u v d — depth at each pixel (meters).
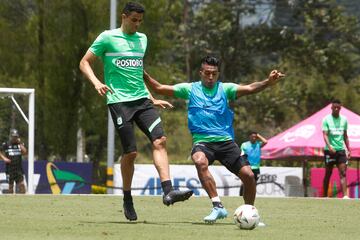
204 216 31.20
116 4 84.69
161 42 94.31
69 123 94.44
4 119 71.25
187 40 136.25
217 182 76.25
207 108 28.28
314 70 139.75
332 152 54.69
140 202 39.66
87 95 93.06
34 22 92.88
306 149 70.44
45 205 35.84
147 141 127.06
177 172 75.25
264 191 77.62
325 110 72.94
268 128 135.00
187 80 128.62
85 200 39.94
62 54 92.81
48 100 93.38
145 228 25.23
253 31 139.38
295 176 78.38
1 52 92.62
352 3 159.75
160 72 94.69
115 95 27.58
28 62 94.00
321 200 44.19
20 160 66.94
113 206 35.84
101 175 99.94
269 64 153.62
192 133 28.45
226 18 138.12
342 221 29.78
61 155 96.44
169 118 108.50
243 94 28.52
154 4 92.25
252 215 25.45
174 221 28.64
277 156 72.00
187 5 136.25
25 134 72.44
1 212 31.48
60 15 92.88
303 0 142.25
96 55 27.62
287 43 140.50
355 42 142.75
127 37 27.75
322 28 141.50
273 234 24.16
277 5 142.38
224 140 28.20
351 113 71.81
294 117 136.00
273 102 134.62
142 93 27.72
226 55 138.00
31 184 65.50
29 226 25.45
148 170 75.69
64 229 24.53
